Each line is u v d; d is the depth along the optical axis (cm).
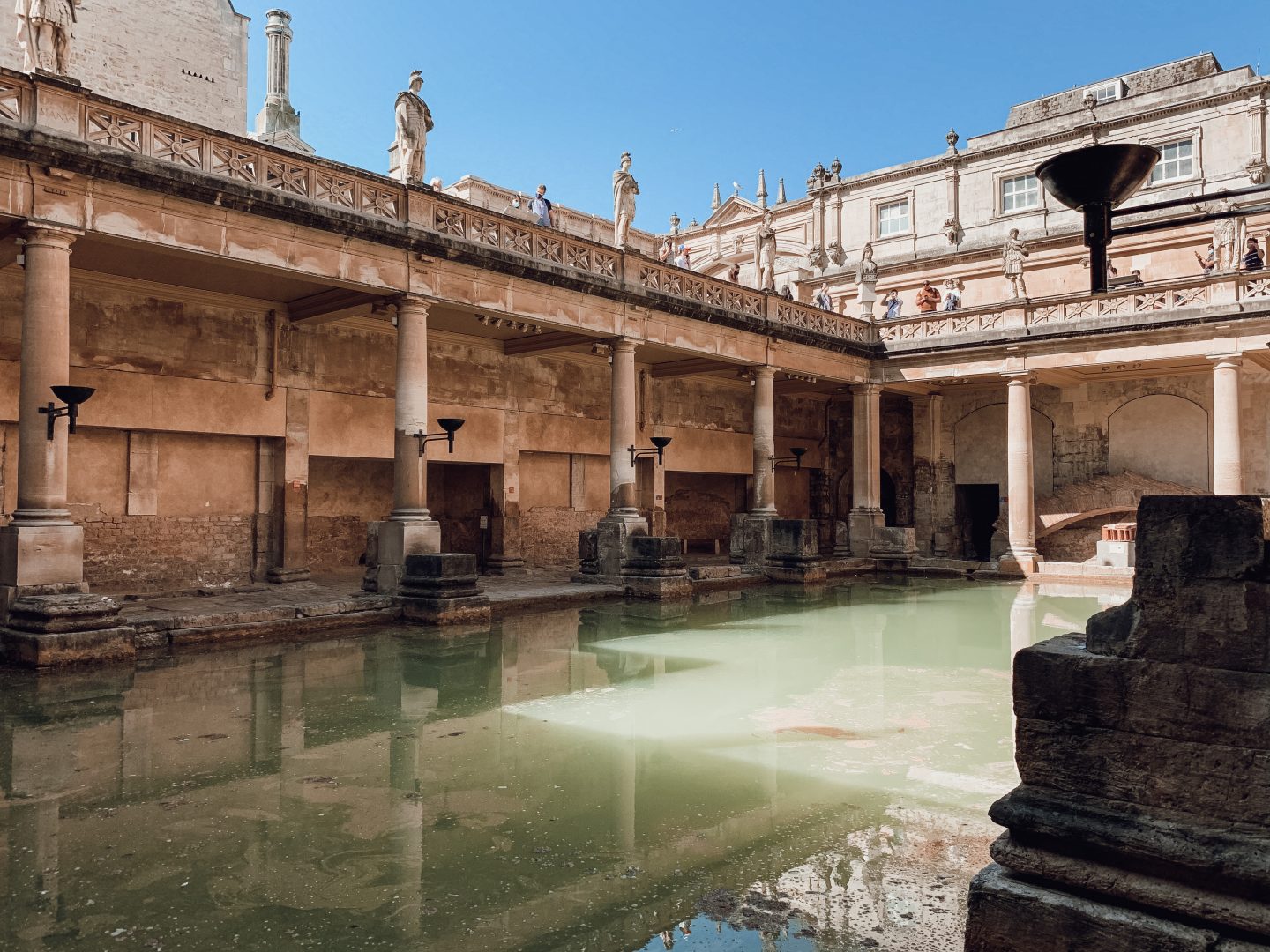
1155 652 293
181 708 770
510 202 3008
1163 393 2344
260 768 599
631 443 1767
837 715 760
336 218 1284
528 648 1103
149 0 2242
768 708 786
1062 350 2103
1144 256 2558
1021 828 304
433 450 1828
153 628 1067
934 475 2659
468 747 655
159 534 1466
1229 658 280
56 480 1019
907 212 3075
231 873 429
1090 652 309
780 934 370
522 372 2017
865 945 361
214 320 1511
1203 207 2395
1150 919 276
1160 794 288
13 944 357
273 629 1171
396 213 1391
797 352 2184
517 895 406
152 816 505
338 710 771
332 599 1331
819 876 428
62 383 1034
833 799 541
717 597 1703
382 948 357
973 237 2906
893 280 3011
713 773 592
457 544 2053
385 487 1961
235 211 1195
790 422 2748
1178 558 292
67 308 1048
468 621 1308
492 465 1969
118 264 1311
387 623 1291
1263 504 283
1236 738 277
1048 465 2514
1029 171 2812
